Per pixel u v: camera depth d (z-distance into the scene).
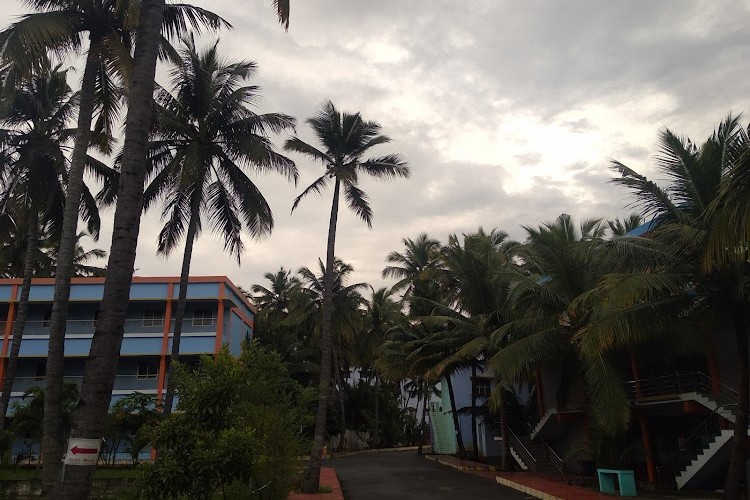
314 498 15.68
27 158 18.27
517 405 28.77
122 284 6.32
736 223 8.66
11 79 12.15
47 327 30.80
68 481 5.60
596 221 25.80
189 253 19.39
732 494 11.61
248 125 19.98
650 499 14.18
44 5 14.81
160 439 6.88
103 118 16.66
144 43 7.17
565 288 17.88
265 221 20.72
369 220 21.56
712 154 12.43
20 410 24.34
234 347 32.50
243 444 6.91
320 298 41.38
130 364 30.16
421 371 27.36
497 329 21.55
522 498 15.91
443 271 37.38
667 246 12.73
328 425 42.47
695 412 16.05
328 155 20.91
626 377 18.58
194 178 18.69
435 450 41.31
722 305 12.44
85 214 20.02
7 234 20.91
